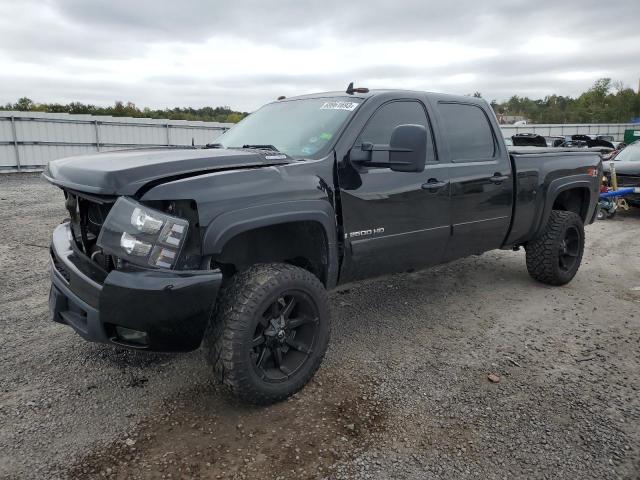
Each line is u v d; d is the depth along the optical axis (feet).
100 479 8.07
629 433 9.53
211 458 8.61
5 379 11.09
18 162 66.44
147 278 8.52
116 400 10.36
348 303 16.47
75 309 10.17
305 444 9.02
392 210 12.39
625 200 35.45
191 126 83.15
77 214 10.68
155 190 8.69
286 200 10.06
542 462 8.67
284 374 10.21
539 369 12.06
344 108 12.39
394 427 9.60
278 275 9.78
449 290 17.98
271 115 14.02
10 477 8.07
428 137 13.73
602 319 15.38
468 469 8.47
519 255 23.35
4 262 20.36
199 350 12.66
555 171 17.49
